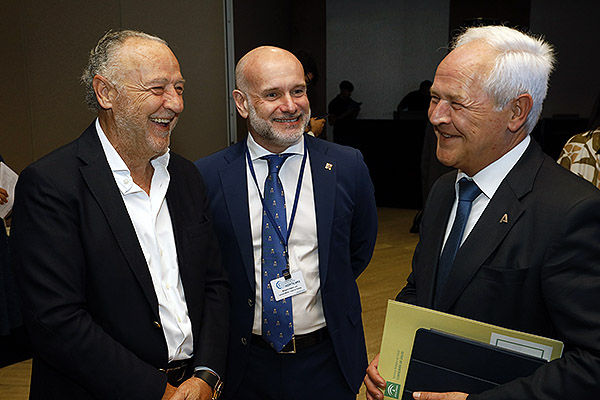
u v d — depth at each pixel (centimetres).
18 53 317
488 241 108
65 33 331
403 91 983
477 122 106
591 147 179
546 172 108
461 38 113
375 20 973
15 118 322
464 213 117
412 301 131
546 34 899
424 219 135
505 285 104
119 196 129
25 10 317
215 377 136
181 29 361
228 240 164
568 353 95
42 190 121
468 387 104
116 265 126
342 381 171
